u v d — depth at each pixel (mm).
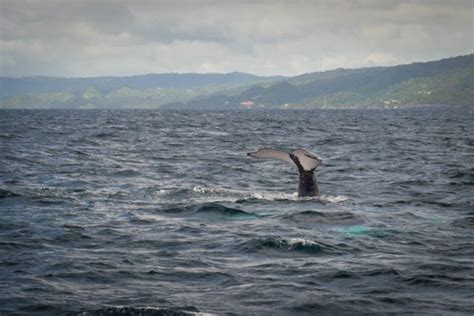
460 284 48375
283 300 44562
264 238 62562
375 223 71312
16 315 41656
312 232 66562
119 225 71438
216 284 48594
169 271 52312
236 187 105188
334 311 42500
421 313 42031
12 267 53500
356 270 52219
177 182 111625
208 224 71750
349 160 153000
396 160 153375
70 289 47250
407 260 55438
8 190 93062
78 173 123625
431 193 96750
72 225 71188
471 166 138375
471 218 75000
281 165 141750
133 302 44062
